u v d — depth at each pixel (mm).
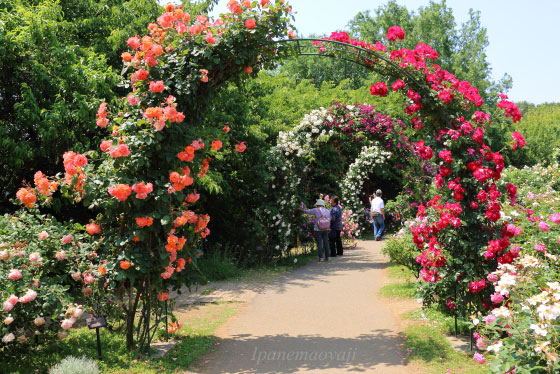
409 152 16391
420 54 5887
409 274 9320
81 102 7719
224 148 11000
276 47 5688
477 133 5309
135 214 4848
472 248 5254
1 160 7938
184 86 5094
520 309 3771
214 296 8148
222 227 12352
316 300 7797
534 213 6922
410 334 5750
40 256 4988
